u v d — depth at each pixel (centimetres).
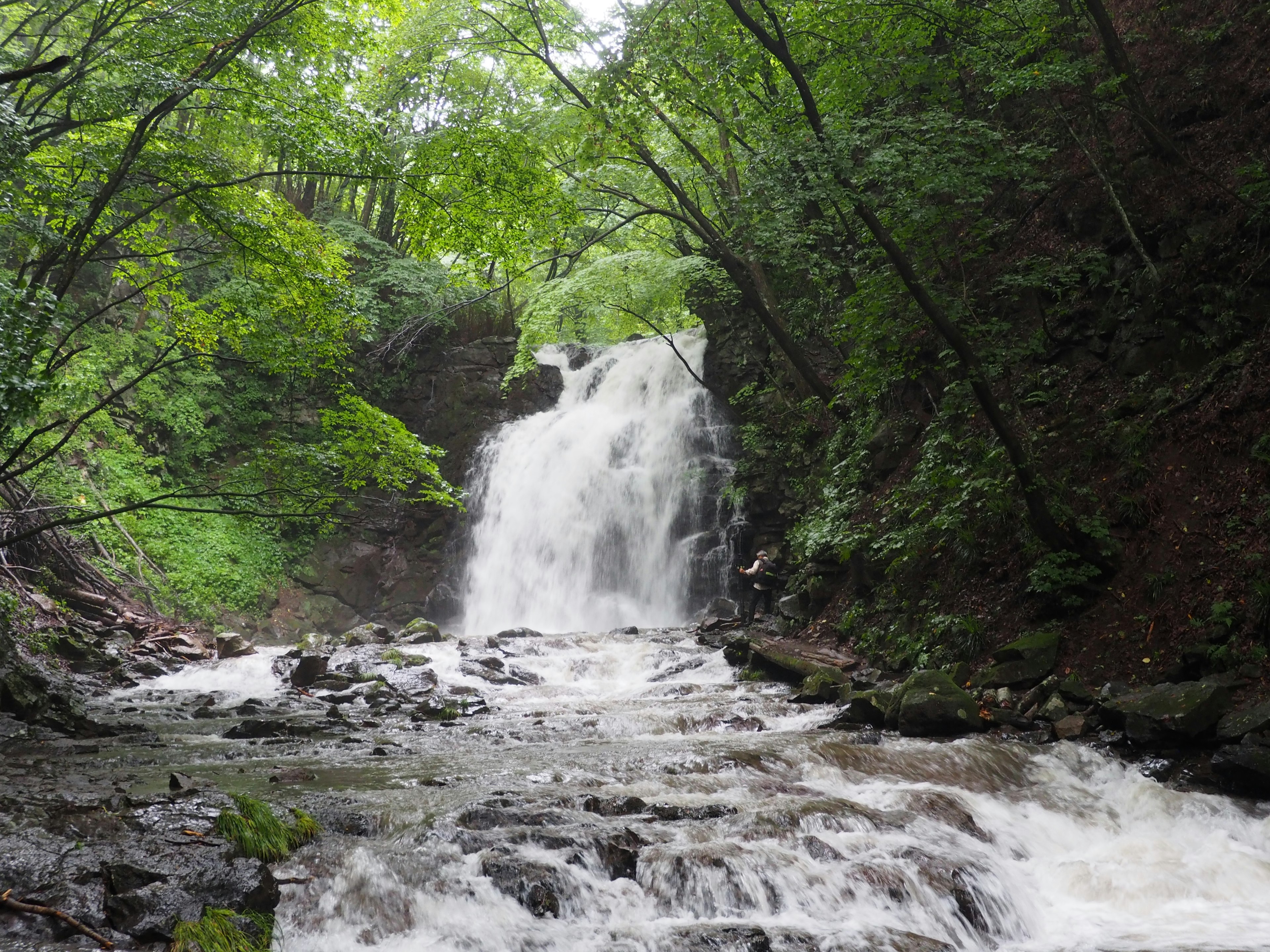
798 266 1666
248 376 2944
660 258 2283
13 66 1227
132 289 2712
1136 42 1550
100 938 464
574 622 2575
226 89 1238
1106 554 1145
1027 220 1592
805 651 1502
